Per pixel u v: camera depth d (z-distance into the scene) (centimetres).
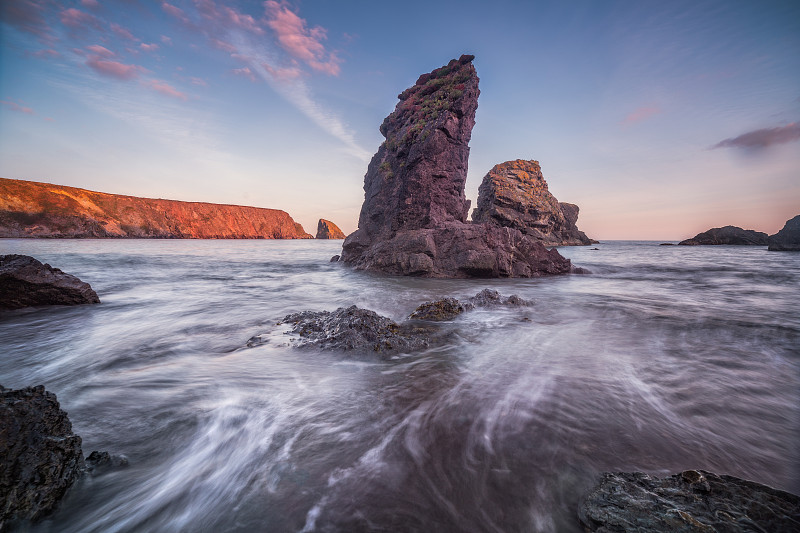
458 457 336
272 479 306
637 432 380
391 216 2586
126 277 2091
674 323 916
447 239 2148
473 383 520
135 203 15938
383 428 391
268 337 755
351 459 334
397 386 510
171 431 386
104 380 531
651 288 1669
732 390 490
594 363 609
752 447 354
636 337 781
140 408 440
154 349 691
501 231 2225
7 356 647
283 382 525
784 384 512
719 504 253
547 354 661
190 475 313
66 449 301
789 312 1068
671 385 508
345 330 729
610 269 2742
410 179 2388
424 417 416
